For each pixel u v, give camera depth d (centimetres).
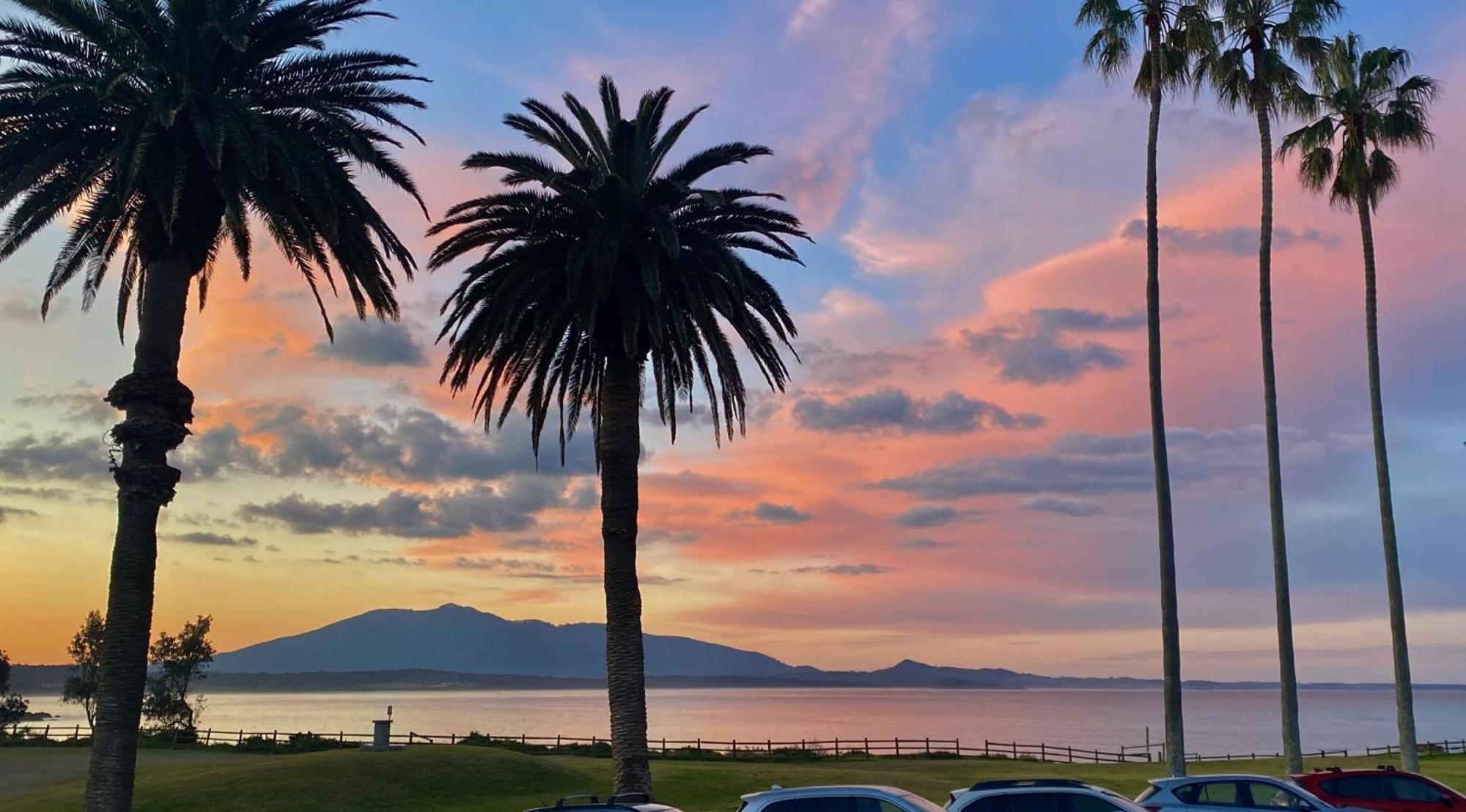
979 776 4638
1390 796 2241
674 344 3547
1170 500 3419
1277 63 3850
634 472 3534
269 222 2925
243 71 2838
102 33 2714
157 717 8656
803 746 6806
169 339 2742
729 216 3575
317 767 4288
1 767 5653
